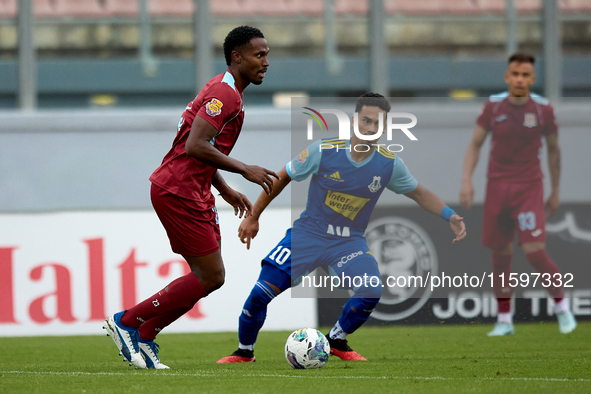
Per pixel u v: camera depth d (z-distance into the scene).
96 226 24.28
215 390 10.30
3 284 23.64
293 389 10.38
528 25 33.88
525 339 20.55
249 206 13.50
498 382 11.10
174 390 10.32
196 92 32.62
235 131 12.77
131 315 12.70
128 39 32.41
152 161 27.05
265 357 16.80
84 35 32.12
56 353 18.27
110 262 24.19
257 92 33.12
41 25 31.95
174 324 24.14
